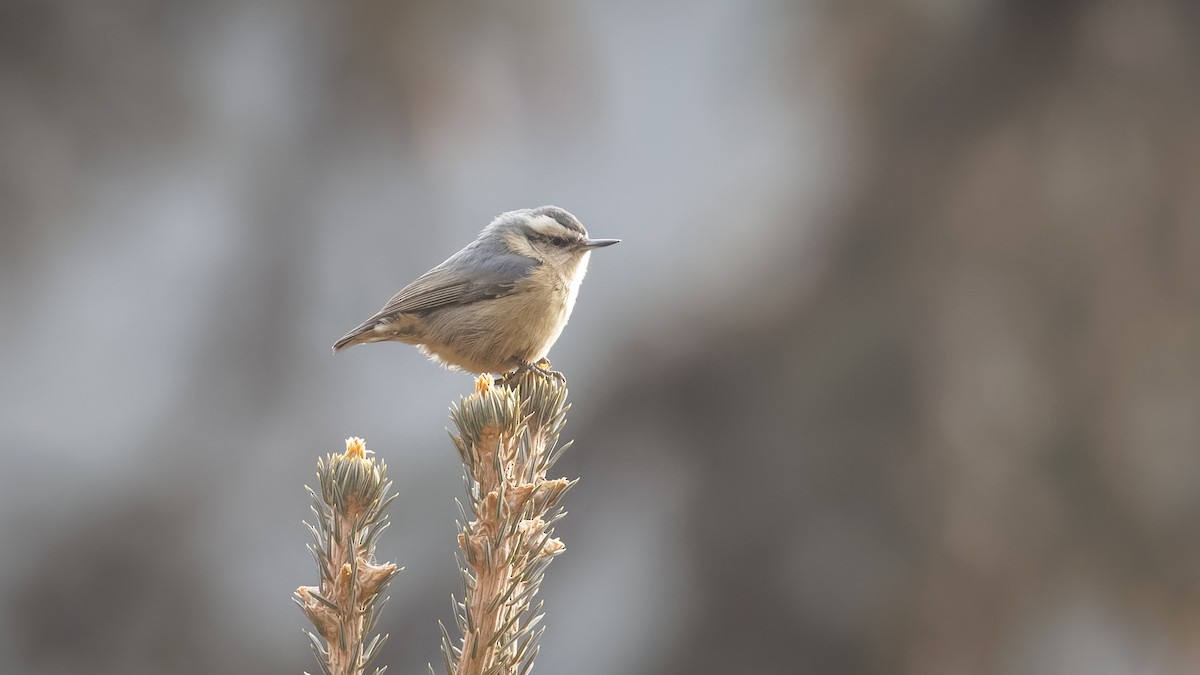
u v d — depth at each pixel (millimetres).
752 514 11484
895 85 12320
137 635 11078
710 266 12672
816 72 12508
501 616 5504
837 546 11219
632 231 16906
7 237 11227
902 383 11531
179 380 12367
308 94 12539
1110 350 11375
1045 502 11172
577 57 12734
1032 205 11812
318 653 5340
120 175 11797
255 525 11789
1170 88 11883
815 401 11625
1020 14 12164
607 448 12234
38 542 11164
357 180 12703
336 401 12711
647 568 11945
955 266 11812
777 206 12680
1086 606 11203
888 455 11344
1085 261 11570
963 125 12117
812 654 11180
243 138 12453
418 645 11656
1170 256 11531
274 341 12602
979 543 11117
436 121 12539
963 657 11047
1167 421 11219
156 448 11906
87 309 12188
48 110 11328
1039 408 11328
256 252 12664
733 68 12977
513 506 5496
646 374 12227
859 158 12336
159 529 11406
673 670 11398
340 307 12828
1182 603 11008
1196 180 11641
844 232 12195
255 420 12344
